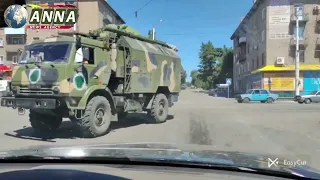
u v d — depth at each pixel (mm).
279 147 8273
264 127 12352
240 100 35312
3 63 52094
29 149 3287
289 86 44312
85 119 9938
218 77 88938
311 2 43969
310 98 34250
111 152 3068
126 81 11672
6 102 9914
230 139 9664
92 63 10281
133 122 13859
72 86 9484
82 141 9453
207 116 16766
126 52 11727
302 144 8750
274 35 44469
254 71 48844
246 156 2941
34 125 10914
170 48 15531
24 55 10047
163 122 13953
